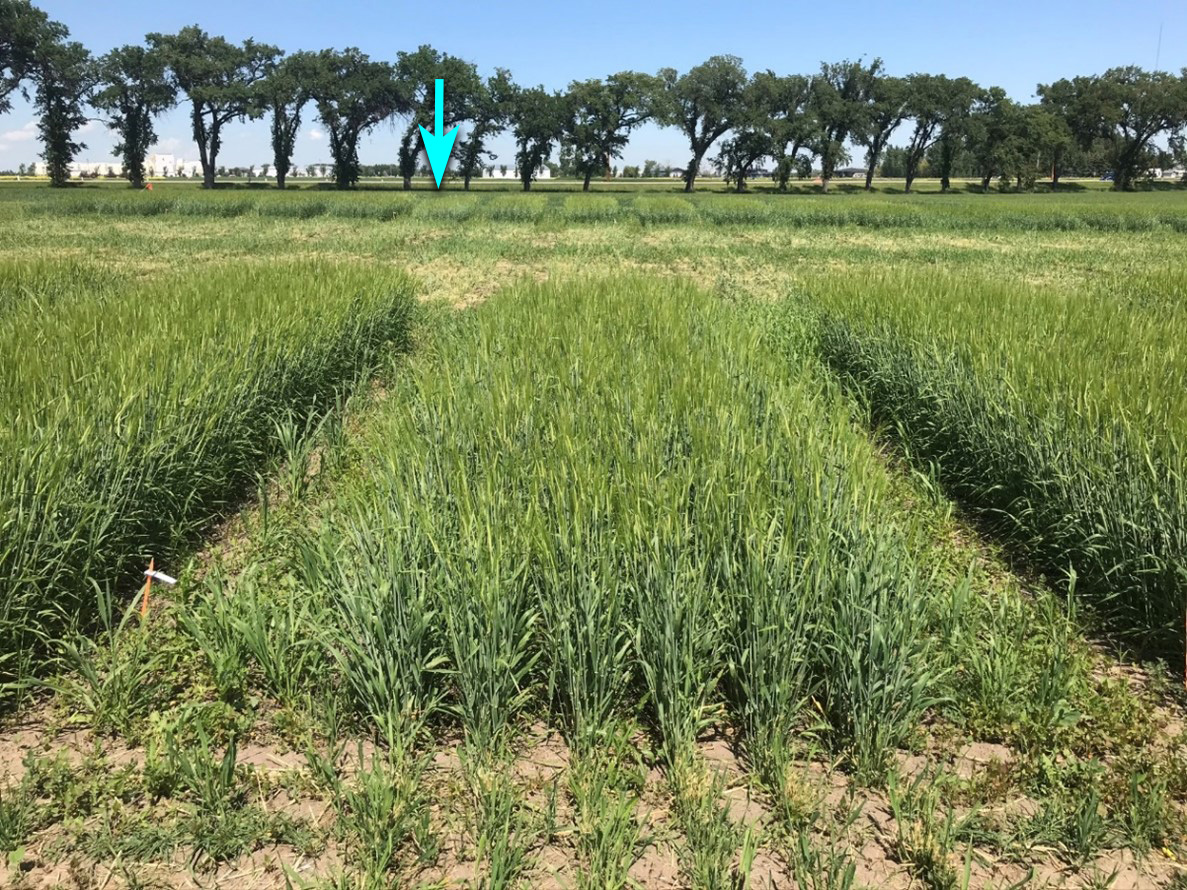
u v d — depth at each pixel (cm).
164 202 3684
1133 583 429
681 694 323
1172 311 1035
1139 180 9625
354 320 939
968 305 906
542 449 492
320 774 304
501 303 1019
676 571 349
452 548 371
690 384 599
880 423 765
